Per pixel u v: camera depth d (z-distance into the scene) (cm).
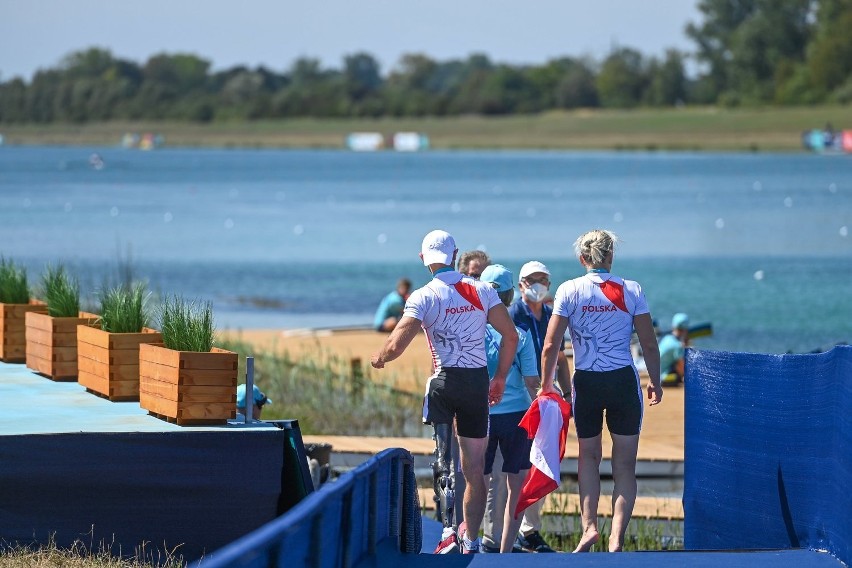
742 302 10925
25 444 2720
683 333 7100
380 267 14188
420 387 6512
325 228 19400
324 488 2005
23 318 3919
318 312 10675
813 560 2536
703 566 2488
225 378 2898
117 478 2773
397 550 2572
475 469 2859
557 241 17150
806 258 14650
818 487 2655
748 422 2922
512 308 3161
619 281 2925
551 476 2897
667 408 6206
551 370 2938
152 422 2912
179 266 14012
